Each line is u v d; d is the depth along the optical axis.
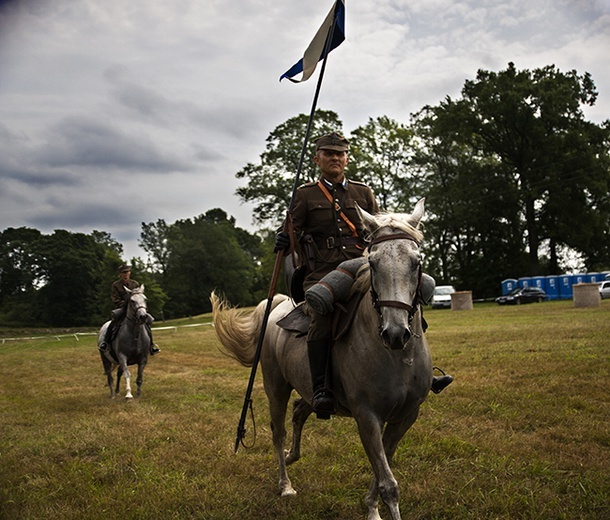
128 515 4.44
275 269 4.71
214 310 5.35
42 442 6.86
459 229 50.34
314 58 4.84
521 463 4.92
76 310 74.88
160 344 22.12
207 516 4.40
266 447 6.10
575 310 24.09
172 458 5.87
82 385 12.34
